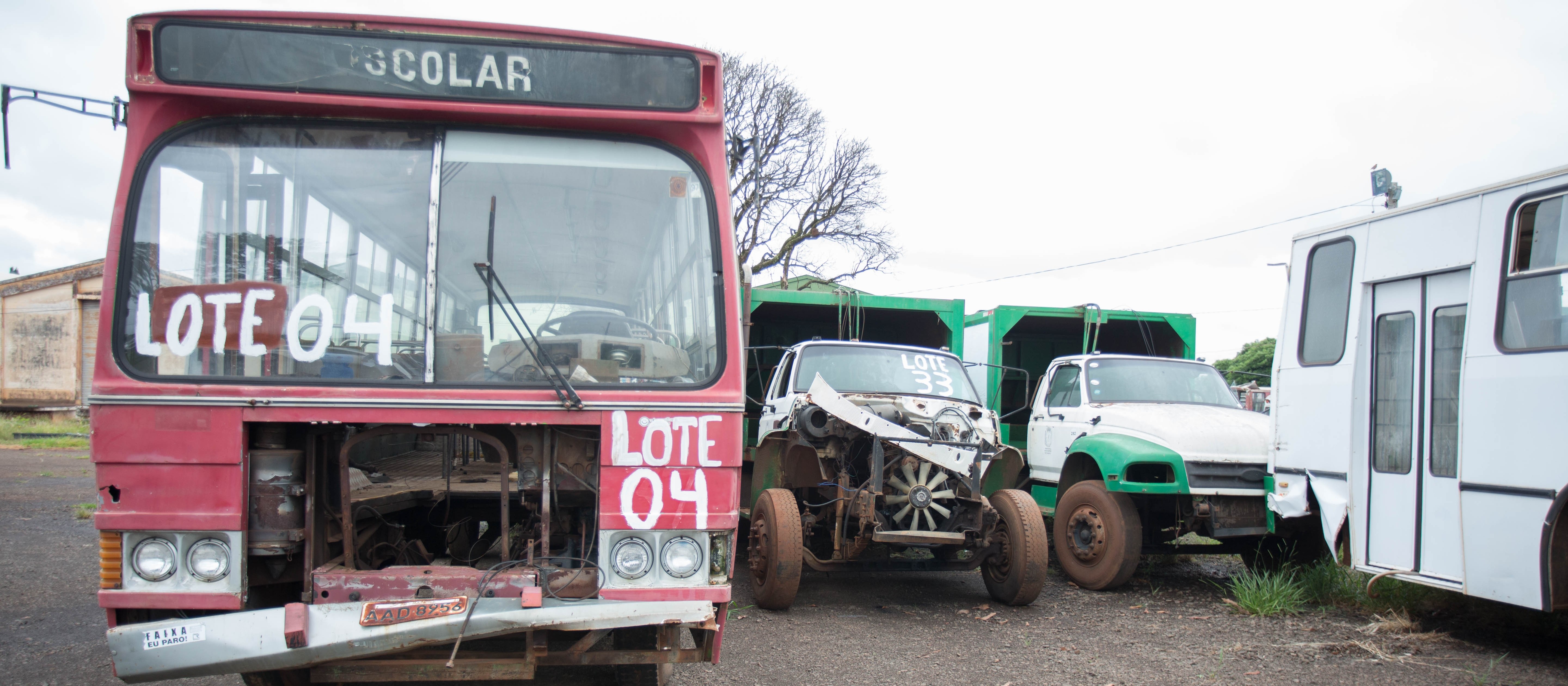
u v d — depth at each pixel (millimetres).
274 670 2965
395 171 3328
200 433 3033
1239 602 6492
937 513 6551
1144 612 6402
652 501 3195
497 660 3139
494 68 3344
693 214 3488
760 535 6344
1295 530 7246
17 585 6059
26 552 7113
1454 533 5449
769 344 10789
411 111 3293
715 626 3213
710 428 3262
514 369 3254
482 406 3148
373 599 3023
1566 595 4840
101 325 3043
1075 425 8148
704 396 3270
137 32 3178
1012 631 5789
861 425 6215
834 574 7805
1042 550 6277
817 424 6336
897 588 7285
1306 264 6738
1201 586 7504
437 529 4117
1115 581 6980
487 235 3342
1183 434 6992
